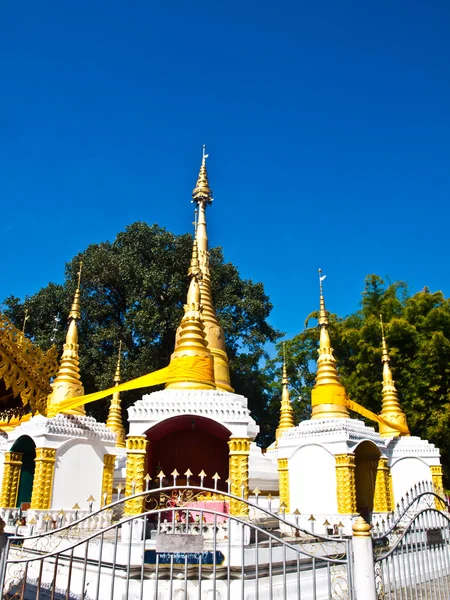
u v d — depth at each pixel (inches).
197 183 962.7
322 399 721.0
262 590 363.9
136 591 355.6
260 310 1464.1
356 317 1402.6
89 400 614.2
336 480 623.8
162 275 1302.9
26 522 575.2
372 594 271.6
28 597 385.1
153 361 1259.8
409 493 551.5
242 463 454.0
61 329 1386.6
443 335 1082.7
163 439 543.2
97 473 643.5
